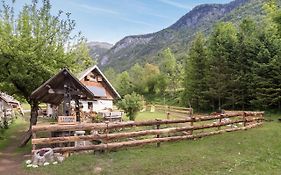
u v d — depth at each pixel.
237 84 38.47
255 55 37.81
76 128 12.95
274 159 12.53
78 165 11.48
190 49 48.38
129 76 95.31
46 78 21.20
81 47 23.88
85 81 38.19
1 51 19.80
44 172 10.88
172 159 12.19
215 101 44.12
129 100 27.86
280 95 34.84
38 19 21.50
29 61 20.31
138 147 14.44
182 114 36.78
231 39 41.56
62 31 22.48
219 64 40.03
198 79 45.75
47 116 46.09
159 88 82.69
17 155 15.49
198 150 13.77
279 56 34.34
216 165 11.45
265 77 35.91
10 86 21.67
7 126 29.22
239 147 14.49
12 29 20.86
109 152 13.38
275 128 20.75
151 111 45.28
